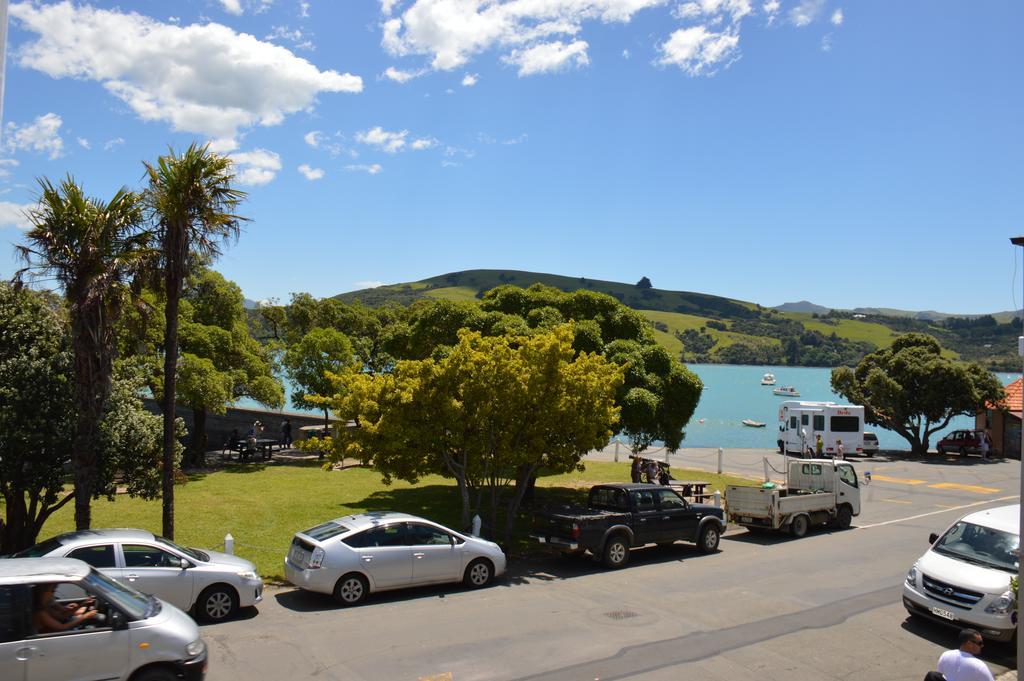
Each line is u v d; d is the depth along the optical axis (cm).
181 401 2417
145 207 1298
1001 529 1162
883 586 1364
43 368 1354
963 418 8750
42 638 710
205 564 1096
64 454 1361
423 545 1274
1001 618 1007
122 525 1727
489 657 959
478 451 1546
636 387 2072
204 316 2833
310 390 3183
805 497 1889
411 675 894
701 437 5541
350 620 1115
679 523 1606
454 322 2241
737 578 1419
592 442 1634
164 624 780
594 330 2212
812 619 1152
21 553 1013
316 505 2000
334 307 4419
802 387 15112
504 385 1520
